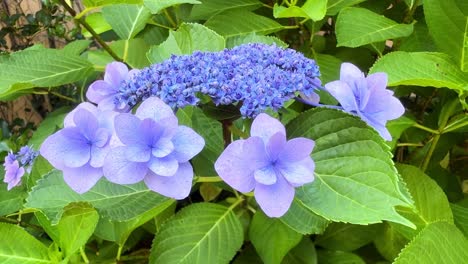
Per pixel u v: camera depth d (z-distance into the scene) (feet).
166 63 0.92
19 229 1.12
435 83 1.18
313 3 1.37
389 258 1.33
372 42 1.44
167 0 1.31
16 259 1.11
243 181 0.78
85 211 1.02
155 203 1.03
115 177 0.79
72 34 2.39
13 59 1.42
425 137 1.57
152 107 0.83
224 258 1.14
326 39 1.74
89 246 1.42
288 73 0.90
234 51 0.96
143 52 1.62
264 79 0.86
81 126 0.84
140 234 1.39
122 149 0.80
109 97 0.97
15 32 2.51
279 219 1.15
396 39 1.62
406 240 1.31
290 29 1.73
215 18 1.51
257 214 1.20
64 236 1.08
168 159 0.80
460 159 1.84
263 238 1.18
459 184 1.64
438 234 1.06
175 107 0.87
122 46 1.61
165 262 1.14
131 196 1.05
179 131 0.82
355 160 0.85
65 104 2.46
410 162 1.58
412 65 1.24
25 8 2.73
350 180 0.84
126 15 1.59
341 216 0.81
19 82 1.32
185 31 1.32
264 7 1.71
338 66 1.49
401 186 0.83
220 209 1.21
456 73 1.24
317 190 0.86
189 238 1.16
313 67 0.94
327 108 0.89
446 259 1.03
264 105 0.83
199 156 1.16
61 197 1.05
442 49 1.30
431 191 1.25
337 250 1.35
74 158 0.84
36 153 1.45
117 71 0.99
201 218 1.19
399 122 1.37
